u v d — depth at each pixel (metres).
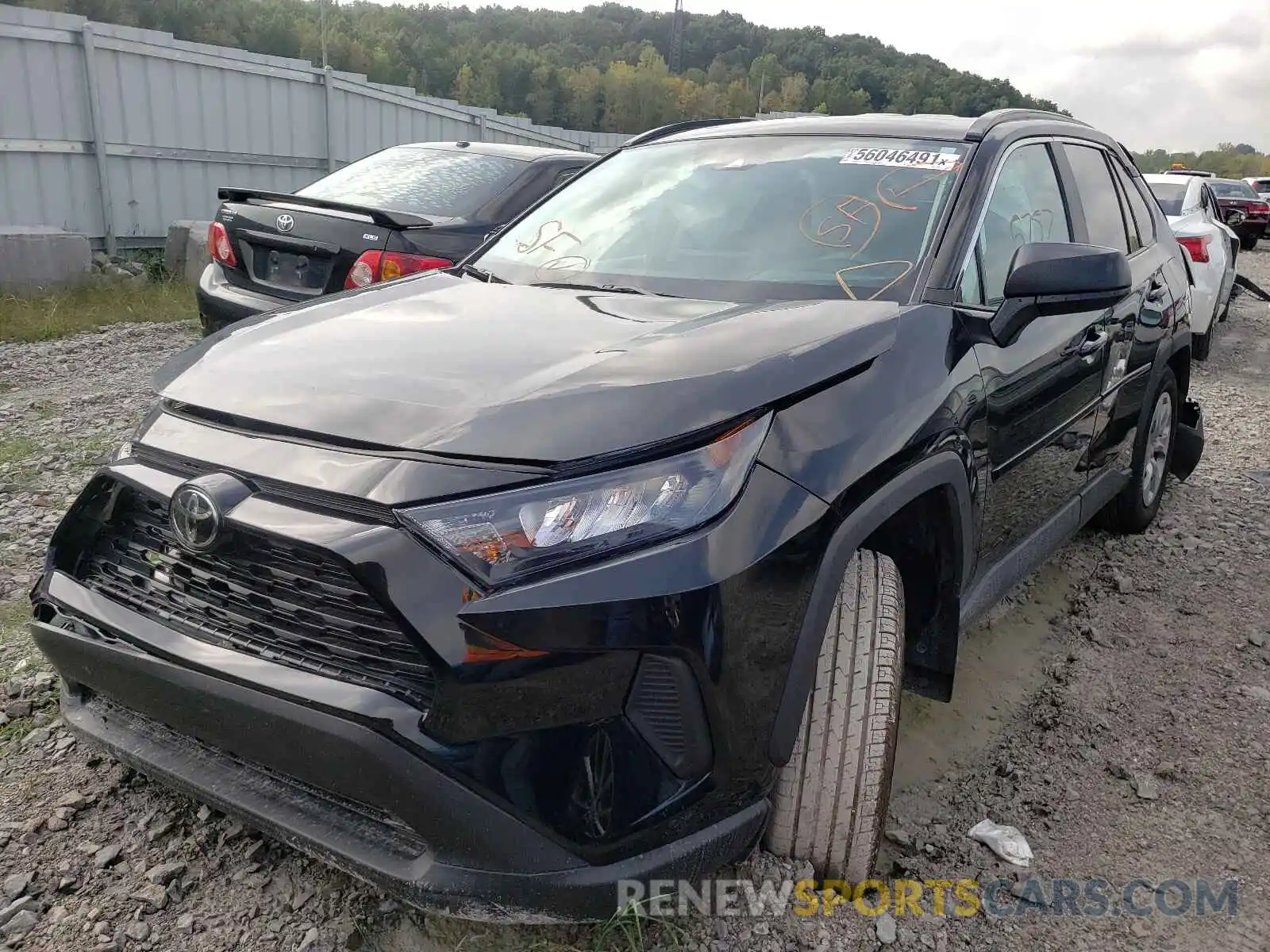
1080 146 3.83
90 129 10.83
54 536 2.21
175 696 1.92
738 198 3.10
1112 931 2.24
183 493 1.85
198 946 2.04
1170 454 4.83
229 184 12.45
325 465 1.83
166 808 2.43
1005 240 2.99
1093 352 3.34
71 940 2.03
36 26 10.15
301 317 2.59
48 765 2.59
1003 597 3.02
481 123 16.86
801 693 1.93
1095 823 2.62
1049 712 3.16
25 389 6.62
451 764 1.68
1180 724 3.10
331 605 1.78
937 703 3.21
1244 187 22.88
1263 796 2.75
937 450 2.28
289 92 12.97
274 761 1.84
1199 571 4.29
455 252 5.20
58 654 2.15
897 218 2.84
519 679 1.68
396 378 2.05
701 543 1.77
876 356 2.22
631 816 1.77
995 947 2.17
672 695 1.76
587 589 1.69
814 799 2.12
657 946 2.01
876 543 2.46
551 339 2.26
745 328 2.21
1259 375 8.64
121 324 8.77
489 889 1.73
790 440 1.95
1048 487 3.23
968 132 3.13
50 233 9.66
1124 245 4.01
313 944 2.05
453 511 1.71
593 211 3.32
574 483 1.74
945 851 2.49
